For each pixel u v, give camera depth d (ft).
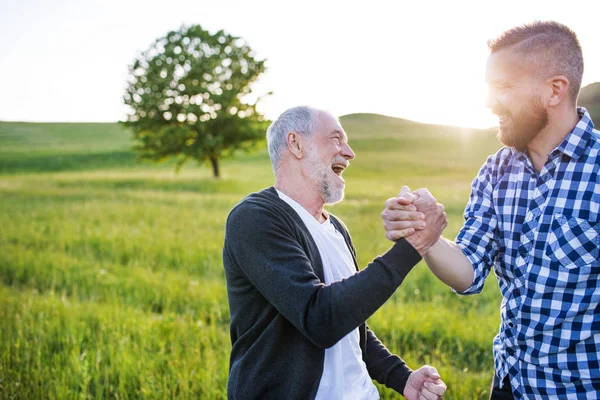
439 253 7.06
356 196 75.20
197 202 62.39
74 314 18.15
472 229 7.52
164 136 130.41
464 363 14.89
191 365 13.73
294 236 7.28
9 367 14.06
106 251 31.78
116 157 190.08
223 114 132.16
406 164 129.39
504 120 6.92
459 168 116.57
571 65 6.56
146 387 12.67
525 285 6.96
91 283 23.89
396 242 6.68
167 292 22.26
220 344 15.99
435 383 8.16
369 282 6.40
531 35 6.64
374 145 163.02
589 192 6.59
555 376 6.89
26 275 26.63
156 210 51.85
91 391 13.07
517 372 7.25
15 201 64.69
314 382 7.03
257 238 7.03
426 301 20.30
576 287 6.65
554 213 6.74
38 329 16.46
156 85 134.31
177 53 139.95
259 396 7.06
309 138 7.89
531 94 6.62
